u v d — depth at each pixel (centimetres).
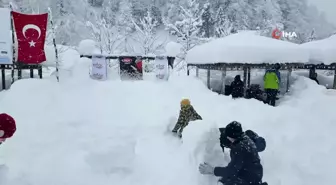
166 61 1100
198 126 474
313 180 480
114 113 743
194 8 2098
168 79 1100
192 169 448
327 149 584
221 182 391
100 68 1040
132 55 1118
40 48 832
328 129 681
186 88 980
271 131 648
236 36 1055
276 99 1020
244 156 353
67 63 1300
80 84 925
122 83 980
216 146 453
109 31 1905
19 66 878
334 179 482
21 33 811
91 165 495
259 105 809
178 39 1966
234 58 936
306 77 1240
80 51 1252
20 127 589
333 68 1168
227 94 1081
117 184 459
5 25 802
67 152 523
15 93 723
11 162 473
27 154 502
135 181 468
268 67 1026
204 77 1459
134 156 534
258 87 1099
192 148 460
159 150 541
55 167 475
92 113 732
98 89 913
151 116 724
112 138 589
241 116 725
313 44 1232
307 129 674
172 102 838
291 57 993
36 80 800
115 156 525
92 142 561
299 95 1020
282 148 570
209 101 862
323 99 907
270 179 463
